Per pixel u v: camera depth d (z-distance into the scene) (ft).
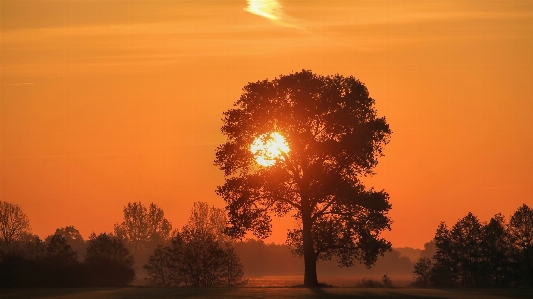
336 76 249.75
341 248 257.75
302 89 240.53
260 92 245.04
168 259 277.85
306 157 242.37
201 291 207.10
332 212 252.42
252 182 245.65
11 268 245.86
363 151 239.30
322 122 244.01
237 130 245.04
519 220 296.30
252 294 191.62
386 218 249.75
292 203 249.75
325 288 231.50
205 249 277.23
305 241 249.75
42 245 294.66
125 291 208.13
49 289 224.12
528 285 289.74
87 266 263.70
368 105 248.11
